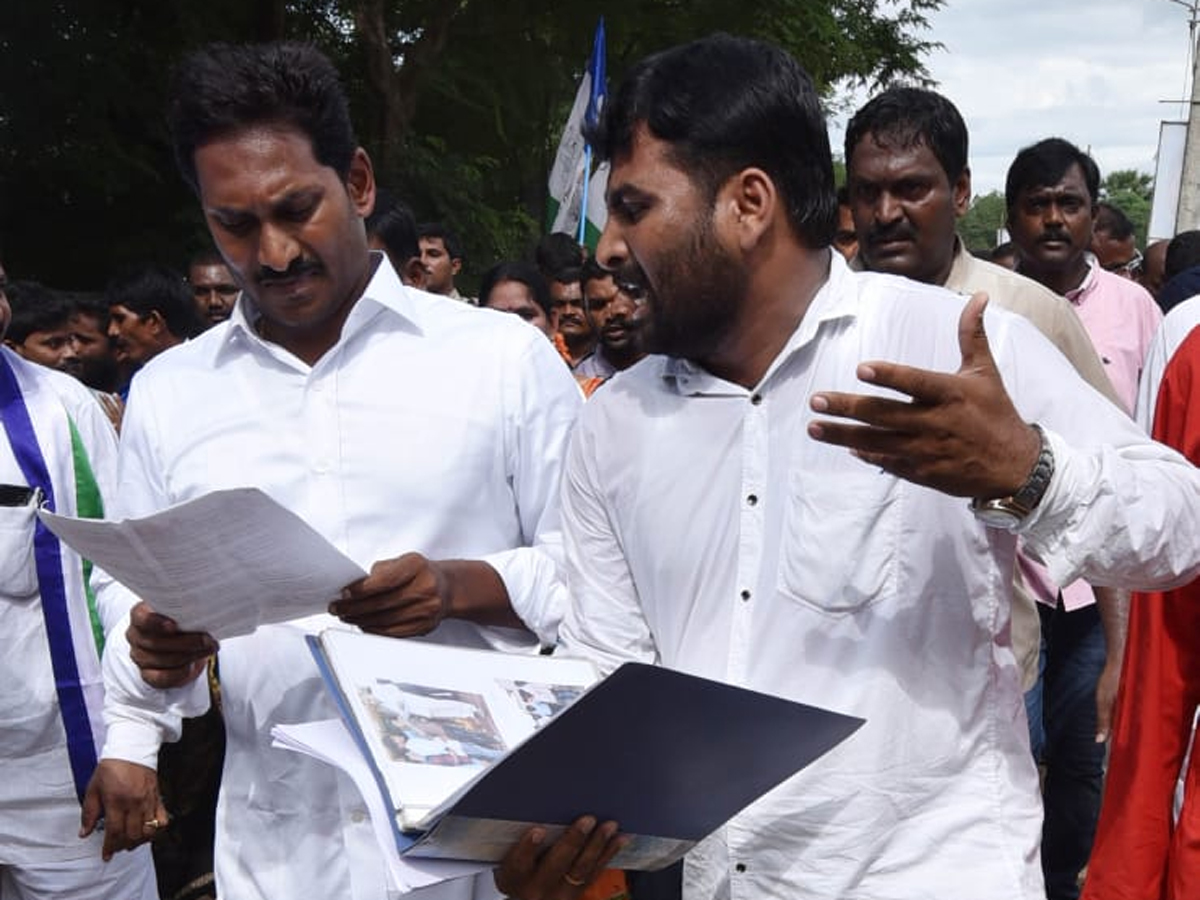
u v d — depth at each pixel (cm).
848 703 207
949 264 413
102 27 1438
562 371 275
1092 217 557
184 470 262
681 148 204
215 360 265
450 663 225
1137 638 253
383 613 234
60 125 1430
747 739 192
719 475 217
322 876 256
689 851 221
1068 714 461
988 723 211
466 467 260
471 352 264
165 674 245
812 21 1930
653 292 209
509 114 1953
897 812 208
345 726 218
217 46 242
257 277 246
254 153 238
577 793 195
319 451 258
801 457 211
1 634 355
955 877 207
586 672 233
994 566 210
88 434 372
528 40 1900
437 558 259
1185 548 190
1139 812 250
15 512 353
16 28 1373
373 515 256
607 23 1842
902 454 178
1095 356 416
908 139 400
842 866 209
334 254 247
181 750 459
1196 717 251
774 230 207
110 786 276
